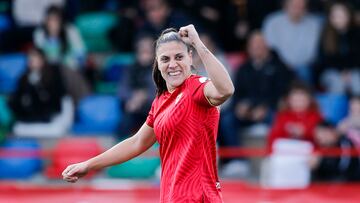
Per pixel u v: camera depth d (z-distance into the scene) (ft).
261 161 110.42
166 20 117.08
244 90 113.29
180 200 50.21
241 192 95.50
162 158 51.78
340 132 102.32
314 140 102.12
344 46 117.80
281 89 112.78
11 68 127.85
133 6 130.21
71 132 117.80
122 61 127.54
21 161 113.50
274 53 114.11
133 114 108.78
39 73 116.57
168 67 50.88
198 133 50.21
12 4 132.77
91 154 106.83
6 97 120.37
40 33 122.01
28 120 116.67
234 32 126.52
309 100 103.04
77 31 124.57
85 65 124.88
